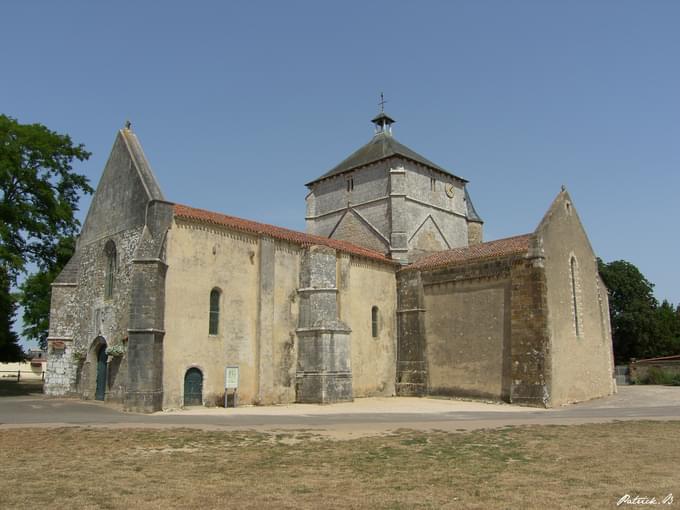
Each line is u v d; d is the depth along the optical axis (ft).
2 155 112.68
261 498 35.55
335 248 115.85
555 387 102.58
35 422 68.64
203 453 50.29
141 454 49.42
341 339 109.60
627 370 185.98
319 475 42.39
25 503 33.73
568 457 49.78
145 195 94.63
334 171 160.15
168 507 33.35
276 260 107.76
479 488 38.70
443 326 120.26
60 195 131.34
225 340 98.12
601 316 127.54
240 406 97.60
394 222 137.28
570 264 116.98
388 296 128.26
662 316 236.63
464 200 163.53
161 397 86.43
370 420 76.02
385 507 33.78
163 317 89.25
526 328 104.88
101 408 86.94
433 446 55.11
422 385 120.47
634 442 57.36
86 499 34.76
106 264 104.47
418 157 156.76
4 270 113.91
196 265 95.96
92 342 102.37
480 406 101.19
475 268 115.85
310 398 105.29
